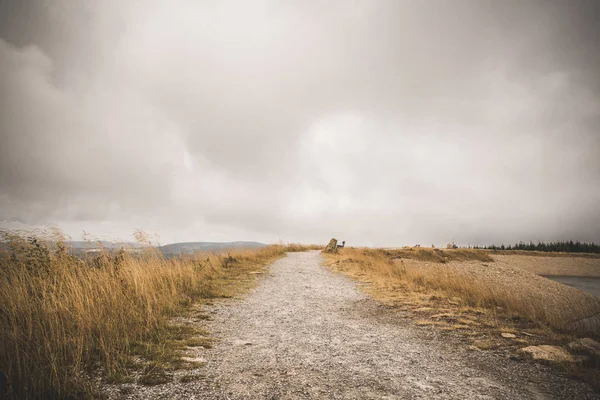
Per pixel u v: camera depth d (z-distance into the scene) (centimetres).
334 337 613
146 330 546
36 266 668
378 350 544
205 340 551
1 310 477
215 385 383
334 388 392
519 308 816
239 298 927
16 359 379
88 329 473
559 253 6525
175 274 969
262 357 491
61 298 547
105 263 791
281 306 865
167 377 396
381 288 1158
